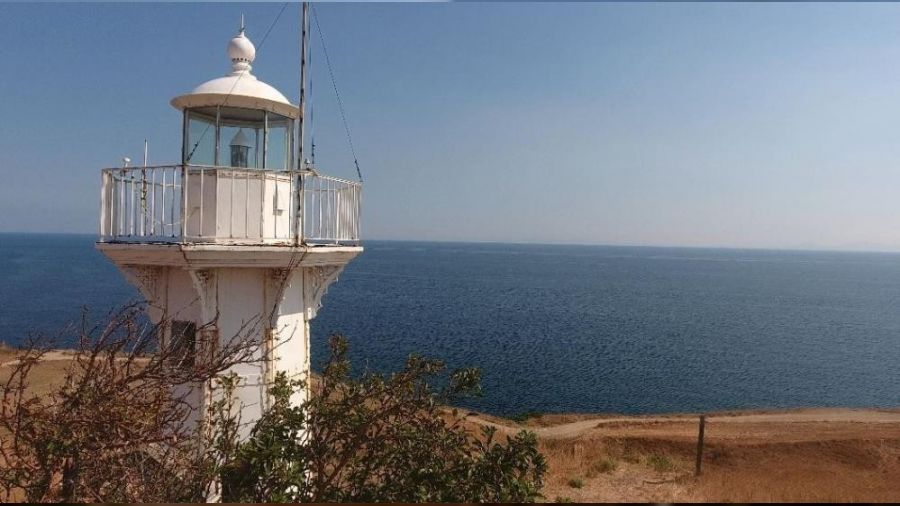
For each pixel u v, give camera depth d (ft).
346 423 27.50
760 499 37.50
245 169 30.58
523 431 28.91
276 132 33.45
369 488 26.13
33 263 513.86
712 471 59.11
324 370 32.58
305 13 32.71
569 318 242.37
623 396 119.65
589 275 554.05
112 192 30.63
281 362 31.45
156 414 22.07
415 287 378.73
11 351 92.89
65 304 230.07
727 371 148.46
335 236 33.60
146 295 31.01
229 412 27.45
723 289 429.79
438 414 28.99
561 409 107.65
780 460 63.26
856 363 164.66
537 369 141.38
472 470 26.11
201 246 28.58
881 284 533.55
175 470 23.59
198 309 29.94
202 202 30.81
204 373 24.57
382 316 230.68
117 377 25.84
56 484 21.75
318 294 34.17
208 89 31.30
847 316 281.54
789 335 214.90
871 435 72.43
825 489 41.42
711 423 85.20
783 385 135.23
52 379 71.92
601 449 67.67
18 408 21.12
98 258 601.62
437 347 164.55
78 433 20.72
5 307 220.64
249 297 30.76
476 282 433.89
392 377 29.30
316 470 27.25
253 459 24.50
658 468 59.31
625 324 229.66
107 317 32.78
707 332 215.51
